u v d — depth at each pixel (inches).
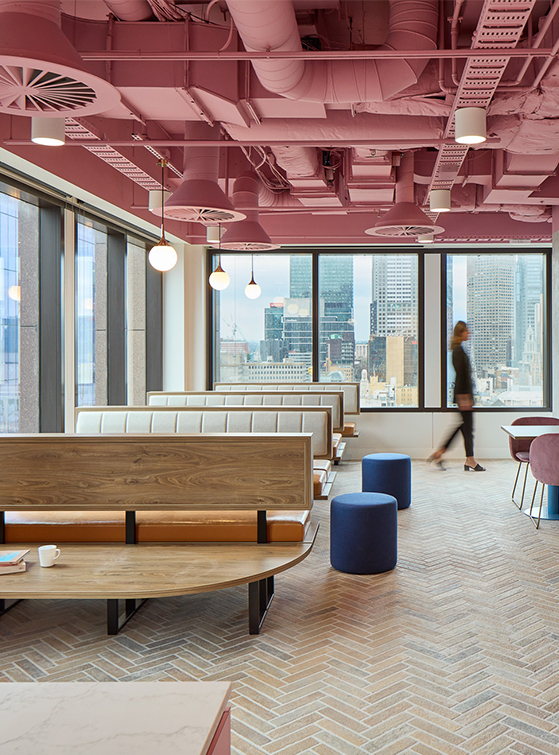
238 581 132.8
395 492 266.4
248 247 293.4
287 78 157.1
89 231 316.2
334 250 425.4
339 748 102.4
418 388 424.2
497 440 419.2
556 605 163.0
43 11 102.7
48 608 164.7
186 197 206.2
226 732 47.6
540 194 303.4
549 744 103.5
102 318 329.4
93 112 123.4
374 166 257.4
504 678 125.0
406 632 146.3
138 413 259.9
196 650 137.6
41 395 268.8
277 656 134.4
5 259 245.1
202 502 153.9
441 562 198.2
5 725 41.7
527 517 254.2
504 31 139.6
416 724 109.1
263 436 152.6
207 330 429.7
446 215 383.2
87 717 42.6
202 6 178.4
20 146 207.3
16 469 155.9
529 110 188.9
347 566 188.4
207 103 175.2
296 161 248.2
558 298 352.5
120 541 159.3
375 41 206.5
